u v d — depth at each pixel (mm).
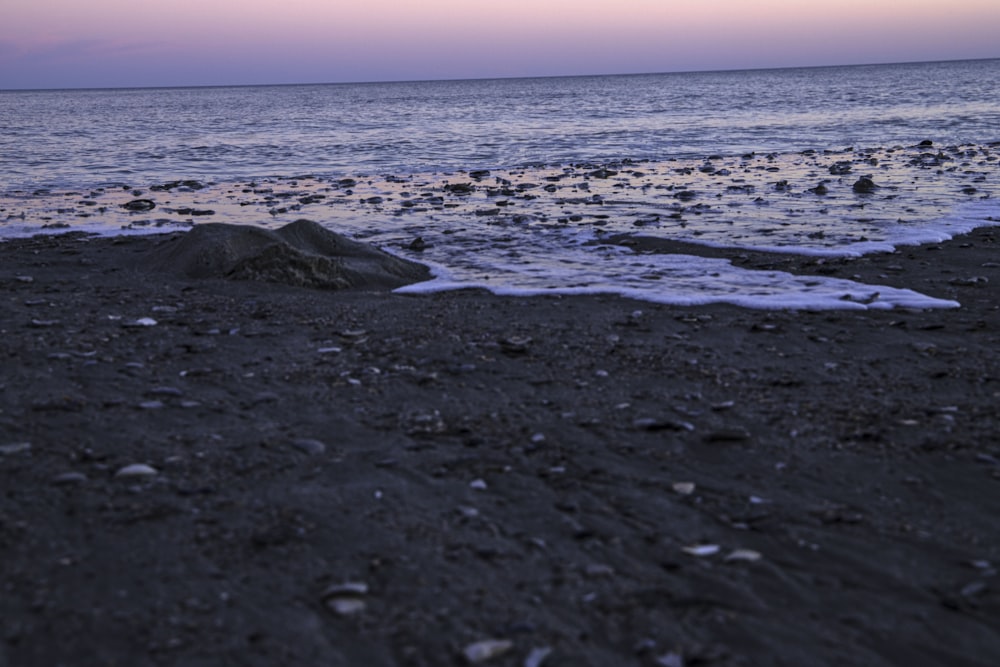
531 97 87938
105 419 4945
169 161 25094
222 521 3740
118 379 5664
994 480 4172
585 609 3113
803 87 88625
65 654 2807
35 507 3844
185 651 2834
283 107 74688
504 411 5105
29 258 10078
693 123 38125
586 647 2891
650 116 44656
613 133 33281
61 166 23531
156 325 7016
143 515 3785
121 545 3518
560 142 29859
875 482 4168
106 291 8312
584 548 3555
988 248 10078
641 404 5223
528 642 2908
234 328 6918
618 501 3973
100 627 2953
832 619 3062
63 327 6953
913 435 4719
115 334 6750
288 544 3549
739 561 3451
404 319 7188
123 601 3113
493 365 5957
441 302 7855
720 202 14461
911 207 13266
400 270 9195
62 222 13375
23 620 2982
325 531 3664
